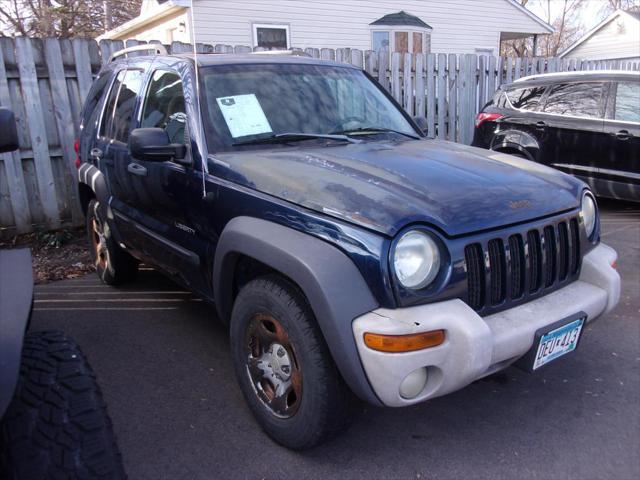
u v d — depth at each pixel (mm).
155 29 15773
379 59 8508
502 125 7645
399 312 2277
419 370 2340
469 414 3055
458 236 2424
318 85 3832
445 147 3506
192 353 3836
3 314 1637
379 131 3807
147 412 3143
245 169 2912
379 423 2992
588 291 2871
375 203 2408
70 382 2012
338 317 2275
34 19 20016
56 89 6438
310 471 2635
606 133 6719
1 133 1834
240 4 13758
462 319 2309
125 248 4516
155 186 3625
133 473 2637
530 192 2789
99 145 4578
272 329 2734
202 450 2801
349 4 15406
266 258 2551
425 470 2627
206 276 3289
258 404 2852
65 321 4379
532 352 2545
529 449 2758
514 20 19109
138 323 4324
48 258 6027
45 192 6539
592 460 2664
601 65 12391
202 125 3240
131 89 4281
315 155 3064
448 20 17562
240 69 3635
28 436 1815
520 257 2641
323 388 2457
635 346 3762
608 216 7125
